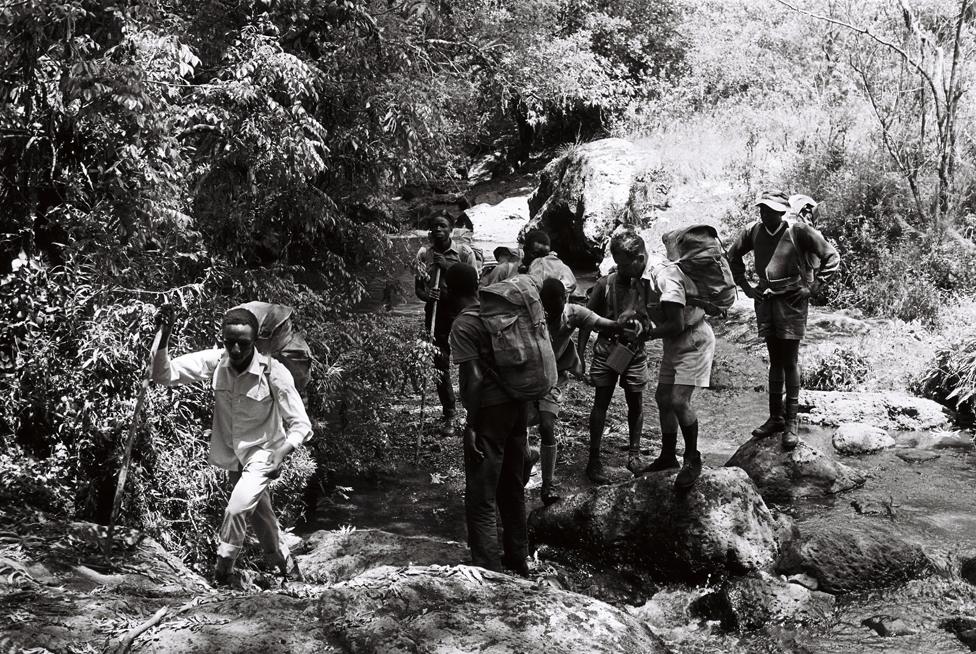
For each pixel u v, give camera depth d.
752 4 22.36
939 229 12.60
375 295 13.23
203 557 5.71
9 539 4.77
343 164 7.99
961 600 5.52
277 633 3.67
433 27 8.87
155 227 6.11
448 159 9.47
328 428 7.59
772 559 5.92
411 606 3.98
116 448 5.60
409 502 7.35
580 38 23.77
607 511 6.28
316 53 7.90
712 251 6.14
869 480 7.59
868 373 10.38
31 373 5.54
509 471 5.45
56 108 5.75
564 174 18.08
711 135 19.12
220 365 4.65
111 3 5.73
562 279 7.21
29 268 5.62
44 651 3.50
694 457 6.07
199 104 6.46
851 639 5.10
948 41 14.02
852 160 14.43
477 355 5.16
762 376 10.66
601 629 3.96
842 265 12.91
